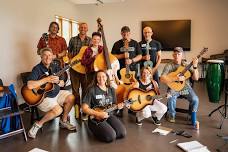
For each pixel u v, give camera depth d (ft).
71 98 10.61
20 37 14.85
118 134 9.66
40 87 9.84
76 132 10.48
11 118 9.72
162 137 9.87
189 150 8.46
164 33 24.82
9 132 9.23
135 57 12.89
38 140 9.61
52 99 10.27
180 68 11.75
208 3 23.85
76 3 23.73
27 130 10.69
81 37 13.07
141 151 8.59
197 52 24.61
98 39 11.70
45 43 13.19
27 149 8.80
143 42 13.65
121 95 11.39
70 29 23.27
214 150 8.61
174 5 24.52
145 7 25.08
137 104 10.92
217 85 14.28
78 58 11.69
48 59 10.07
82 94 12.17
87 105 9.61
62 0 20.94
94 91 9.72
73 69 11.68
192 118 11.19
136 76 12.53
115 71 11.53
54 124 11.49
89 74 11.73
